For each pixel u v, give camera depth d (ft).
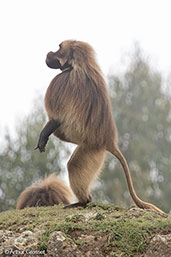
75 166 58.23
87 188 58.44
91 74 59.88
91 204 56.44
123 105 207.41
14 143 163.84
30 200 68.08
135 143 200.64
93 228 45.65
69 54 62.28
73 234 45.50
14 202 157.58
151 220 46.70
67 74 60.23
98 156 58.90
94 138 58.23
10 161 161.79
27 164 161.17
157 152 204.54
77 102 58.23
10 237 47.29
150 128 206.49
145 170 196.03
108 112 59.62
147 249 43.32
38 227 47.98
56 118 59.11
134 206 54.24
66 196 69.77
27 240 45.83
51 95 59.62
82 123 58.08
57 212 53.83
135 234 44.32
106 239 44.62
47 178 71.97
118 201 182.09
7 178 159.22
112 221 46.14
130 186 58.34
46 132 59.06
